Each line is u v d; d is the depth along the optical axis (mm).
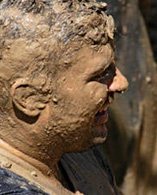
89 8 2070
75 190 2275
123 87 2146
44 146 2119
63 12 2039
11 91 2047
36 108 2064
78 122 2098
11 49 2023
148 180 4137
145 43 4102
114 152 3916
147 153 4094
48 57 2027
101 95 2096
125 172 4004
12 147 2107
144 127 4059
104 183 2406
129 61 3959
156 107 4117
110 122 3846
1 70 2041
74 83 2061
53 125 2090
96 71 2066
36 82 2039
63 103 2072
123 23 3834
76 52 2041
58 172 2256
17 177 2027
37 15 2029
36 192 2006
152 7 5305
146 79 4070
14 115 2082
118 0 3703
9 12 2035
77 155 2383
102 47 2076
